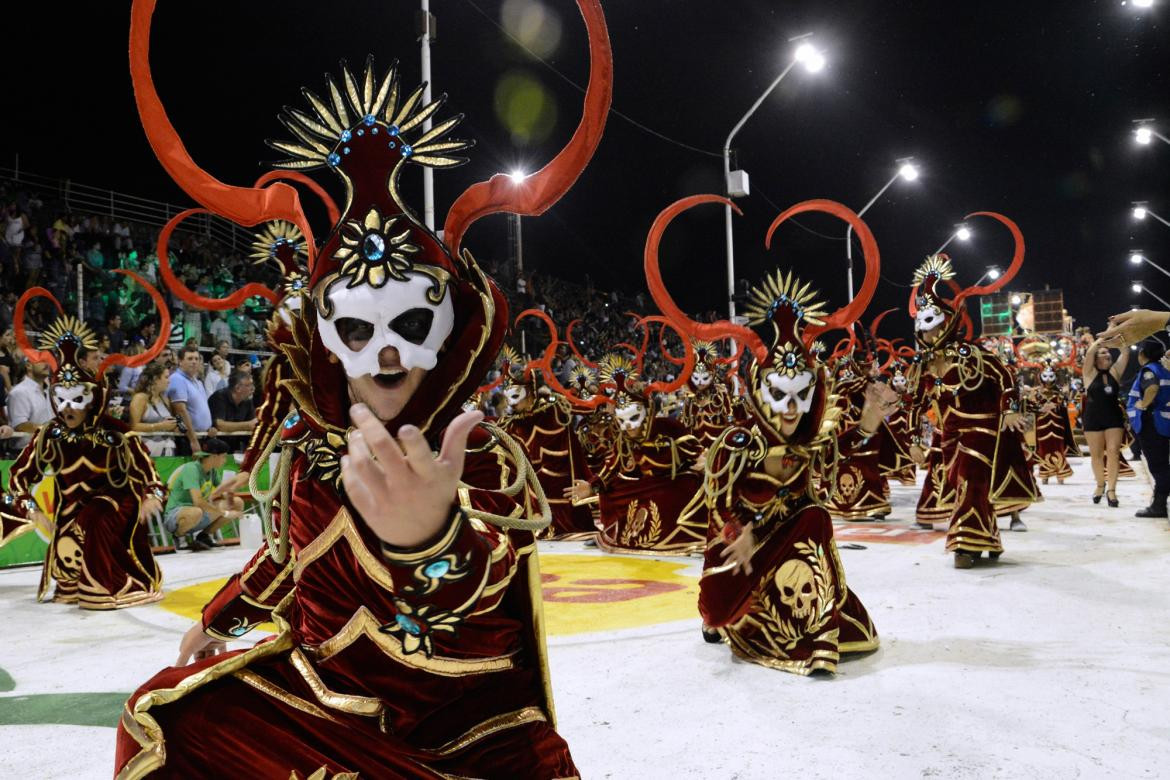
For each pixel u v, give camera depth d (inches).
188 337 565.6
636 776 106.1
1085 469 622.8
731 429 154.9
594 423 408.5
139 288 563.8
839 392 367.6
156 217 697.0
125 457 238.5
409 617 51.9
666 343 1182.9
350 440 47.4
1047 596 202.1
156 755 58.5
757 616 156.6
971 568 241.1
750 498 154.0
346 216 58.8
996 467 253.8
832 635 146.9
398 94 60.2
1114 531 304.5
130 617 221.8
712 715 128.0
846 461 373.1
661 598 222.4
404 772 59.4
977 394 242.2
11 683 159.5
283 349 62.2
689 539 302.0
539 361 360.5
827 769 106.7
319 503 59.7
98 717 138.3
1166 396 331.0
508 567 59.8
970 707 127.9
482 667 61.2
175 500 346.6
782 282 153.3
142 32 61.3
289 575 67.0
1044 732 117.2
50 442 234.7
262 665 64.2
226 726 60.1
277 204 64.9
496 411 473.4
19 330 234.2
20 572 313.7
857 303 153.4
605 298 1245.1
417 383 59.8
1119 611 186.1
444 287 58.0
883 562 257.6
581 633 182.7
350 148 58.9
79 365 233.1
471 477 61.6
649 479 306.0
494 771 61.1
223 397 396.5
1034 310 1384.1
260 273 689.6
